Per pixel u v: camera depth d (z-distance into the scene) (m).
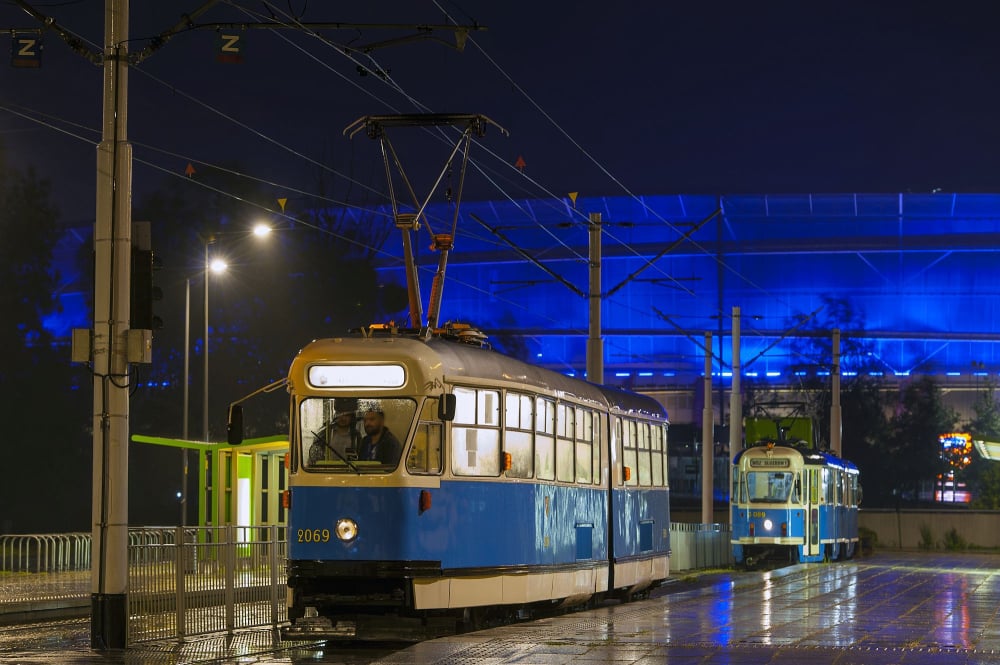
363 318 69.62
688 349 131.50
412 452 18.28
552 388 21.81
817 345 87.50
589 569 23.27
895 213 129.88
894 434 86.50
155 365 67.50
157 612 18.69
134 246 17.69
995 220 129.75
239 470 32.81
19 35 18.72
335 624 18.88
